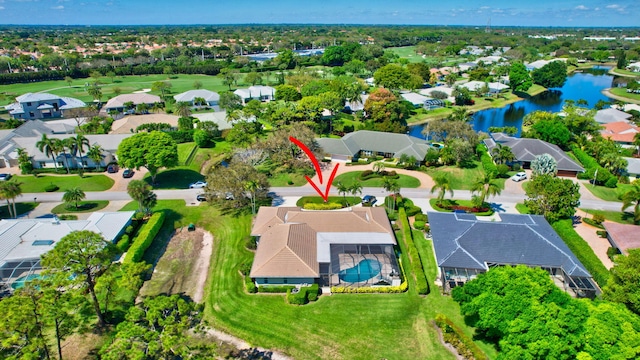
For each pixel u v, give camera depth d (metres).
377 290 55.53
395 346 46.84
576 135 123.25
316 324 50.06
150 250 66.25
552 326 37.03
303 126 106.88
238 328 49.44
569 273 54.62
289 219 67.69
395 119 139.88
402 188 90.25
